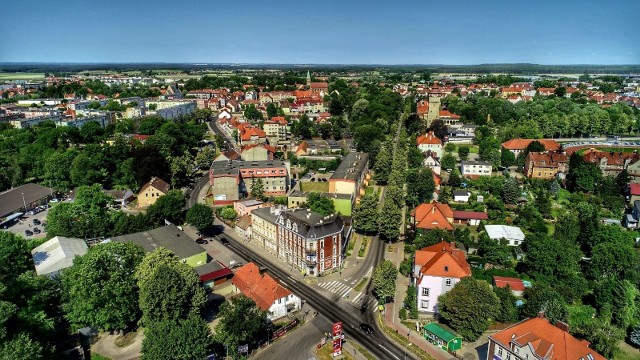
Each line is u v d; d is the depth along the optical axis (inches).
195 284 3688.5
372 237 5846.5
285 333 3801.7
